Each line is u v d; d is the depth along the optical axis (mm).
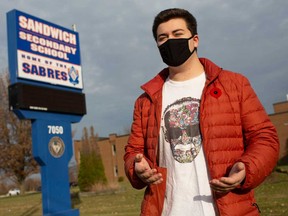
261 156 1760
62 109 11133
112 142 44188
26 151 33688
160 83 2264
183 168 1973
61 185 10484
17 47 10125
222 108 1960
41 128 10320
